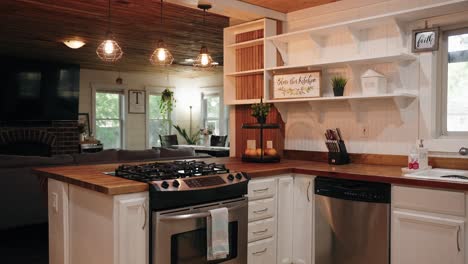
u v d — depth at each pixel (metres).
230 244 2.65
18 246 4.01
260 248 2.98
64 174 2.62
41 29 5.15
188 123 10.70
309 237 3.07
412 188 2.52
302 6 3.61
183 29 5.09
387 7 3.18
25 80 7.71
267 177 3.02
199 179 2.49
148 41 5.83
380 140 3.29
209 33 5.31
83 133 8.73
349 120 3.47
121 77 9.51
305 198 3.09
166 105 10.05
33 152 8.05
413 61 3.08
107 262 2.24
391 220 2.62
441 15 2.93
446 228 2.38
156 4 3.97
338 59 3.32
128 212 2.21
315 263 3.02
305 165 3.29
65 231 2.64
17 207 4.50
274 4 3.56
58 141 8.25
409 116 3.12
